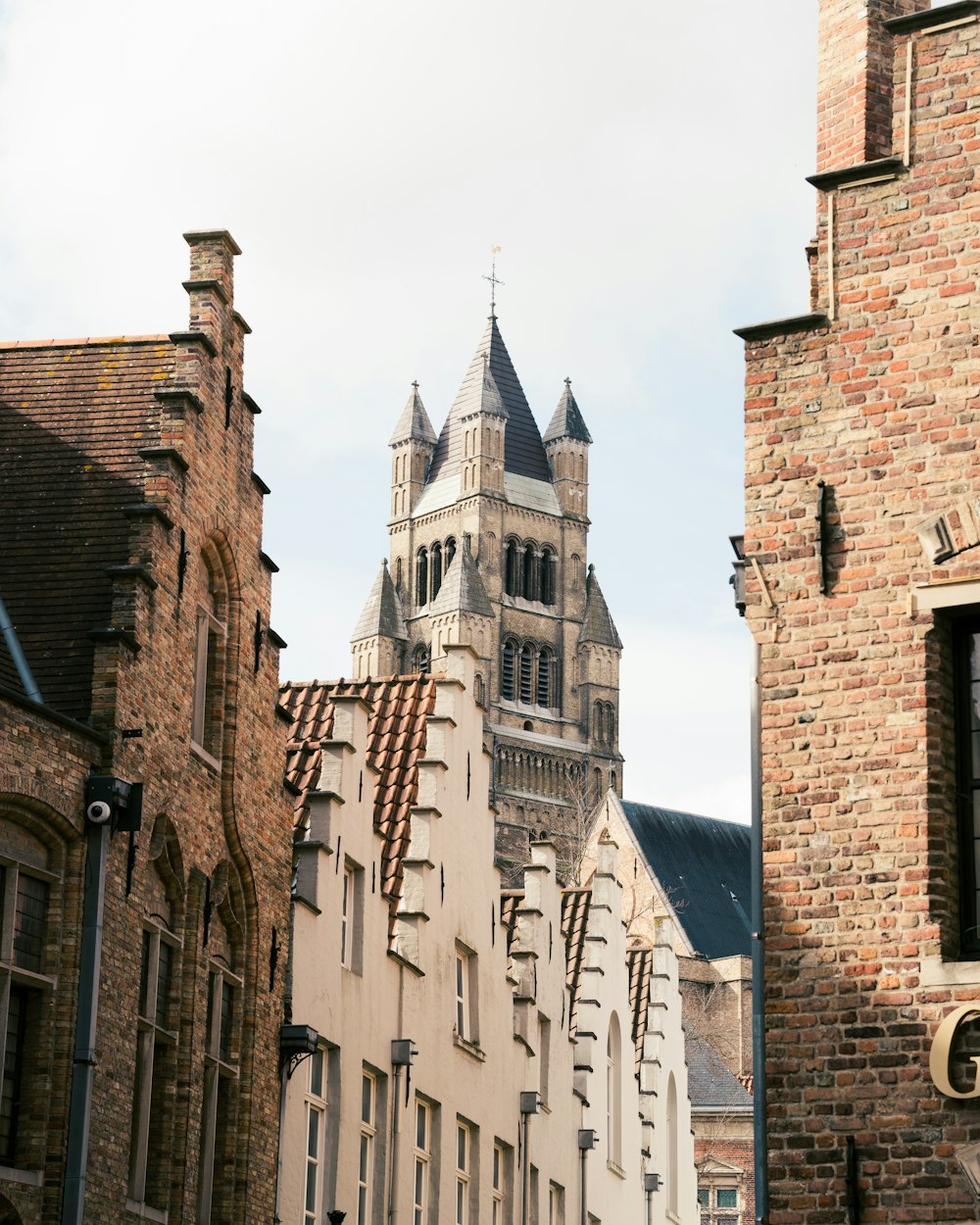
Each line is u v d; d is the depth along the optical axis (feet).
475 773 108.78
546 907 122.83
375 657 594.65
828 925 54.29
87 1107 63.16
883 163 57.62
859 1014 53.47
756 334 58.54
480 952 107.65
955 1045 52.37
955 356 56.18
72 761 65.26
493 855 111.14
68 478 76.43
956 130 57.16
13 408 79.61
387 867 100.07
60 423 78.59
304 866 85.76
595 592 609.83
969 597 54.65
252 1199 76.02
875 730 55.01
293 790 83.20
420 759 103.04
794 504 57.26
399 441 623.77
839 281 57.93
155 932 70.44
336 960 86.94
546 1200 116.57
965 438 55.67
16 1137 62.75
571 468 619.67
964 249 56.54
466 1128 104.88
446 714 104.32
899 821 54.24
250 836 78.28
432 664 589.32
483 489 600.80
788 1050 53.93
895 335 57.00
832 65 62.80
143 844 69.00
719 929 417.28
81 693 68.03
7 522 75.25
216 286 79.46
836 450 57.11
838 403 57.31
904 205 57.47
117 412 78.64
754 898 56.59
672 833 434.71
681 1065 155.94
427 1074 97.55
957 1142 51.80
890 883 53.98
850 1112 53.01
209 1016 74.90
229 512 79.00
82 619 70.90
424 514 613.52
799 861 54.95
